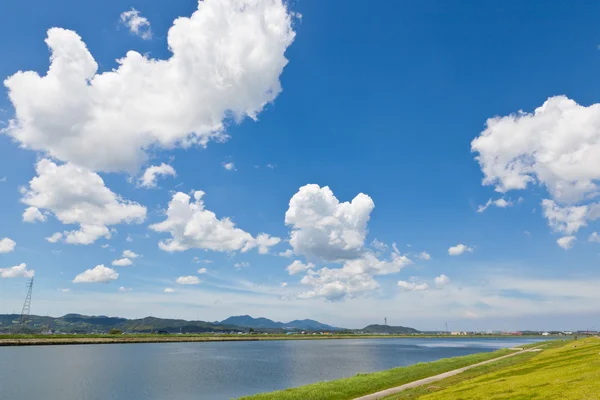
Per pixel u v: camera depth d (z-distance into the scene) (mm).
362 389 69812
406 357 192625
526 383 49531
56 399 82562
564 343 195500
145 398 82938
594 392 38750
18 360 167000
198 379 109688
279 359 180000
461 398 46750
